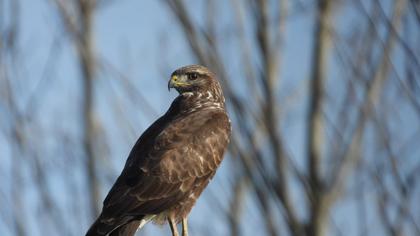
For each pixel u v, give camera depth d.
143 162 14.45
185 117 14.95
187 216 14.68
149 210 14.32
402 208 14.30
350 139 16.50
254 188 17.97
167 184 14.39
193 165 14.52
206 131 14.75
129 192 14.28
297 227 18.42
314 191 18.81
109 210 14.19
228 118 15.17
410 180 14.34
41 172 18.31
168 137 14.61
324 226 18.69
